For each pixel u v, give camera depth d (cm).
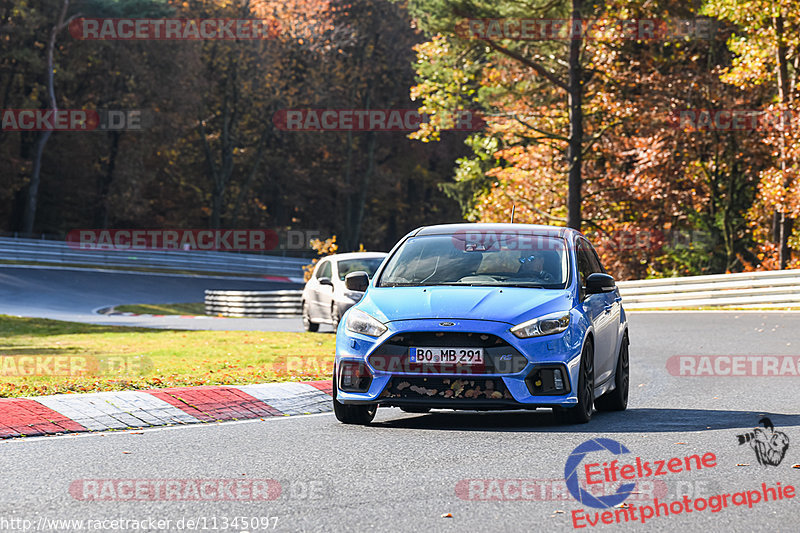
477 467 2411
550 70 13188
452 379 2994
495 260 3394
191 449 2689
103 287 15300
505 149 14388
